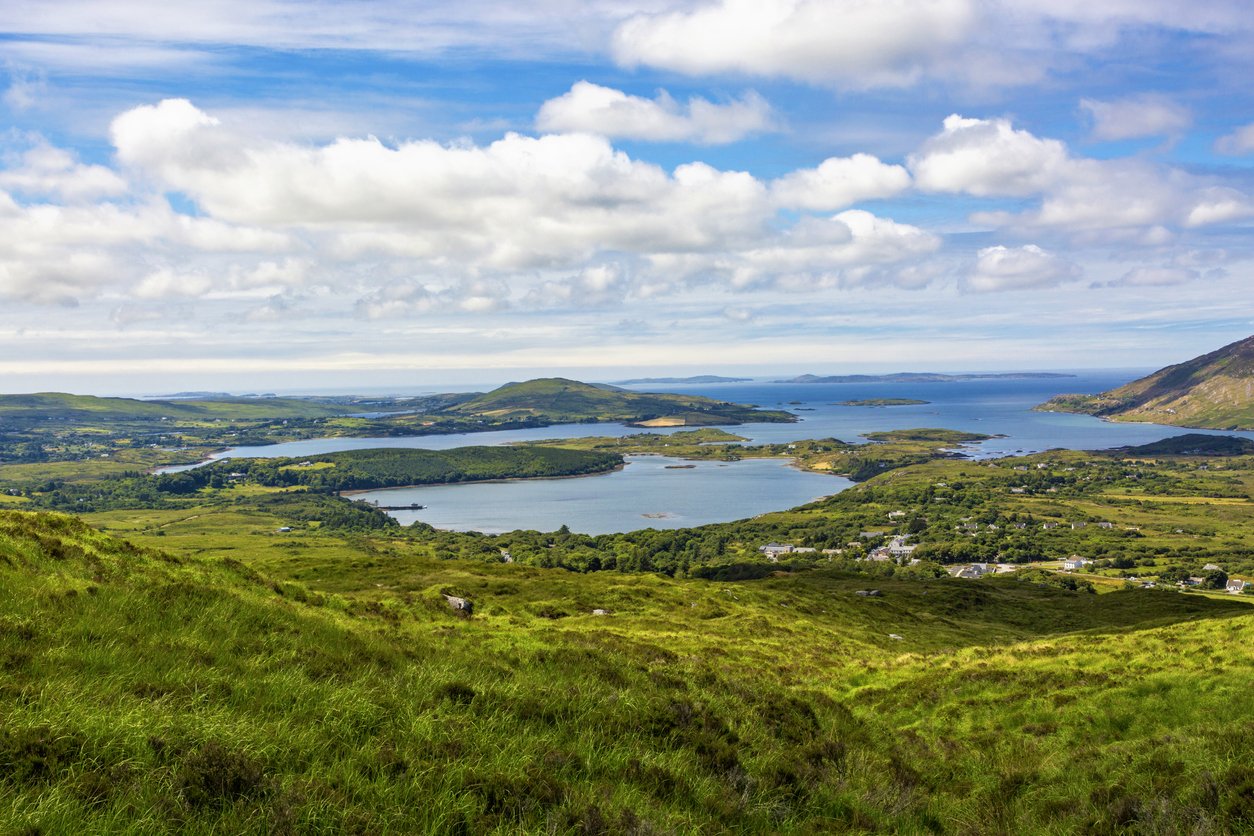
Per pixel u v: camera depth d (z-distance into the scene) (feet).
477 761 44.62
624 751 51.21
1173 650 107.34
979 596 355.36
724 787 49.26
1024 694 94.17
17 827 30.14
